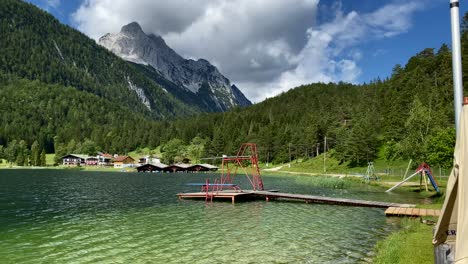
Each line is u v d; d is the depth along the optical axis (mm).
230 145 179375
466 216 9406
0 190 62219
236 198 46688
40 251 20969
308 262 18438
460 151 9859
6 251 20984
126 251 20891
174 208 39375
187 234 25516
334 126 137000
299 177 87188
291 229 27266
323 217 32781
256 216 33594
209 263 18438
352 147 106375
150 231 26656
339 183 64625
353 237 24219
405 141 54375
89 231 26703
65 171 159125
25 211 37094
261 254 20078
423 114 51875
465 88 100688
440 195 47688
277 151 159500
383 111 128125
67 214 35094
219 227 28203
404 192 55281
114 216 33781
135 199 48344
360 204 39906
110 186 72062
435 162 46438
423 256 15859
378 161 102188
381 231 26094
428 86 118625
